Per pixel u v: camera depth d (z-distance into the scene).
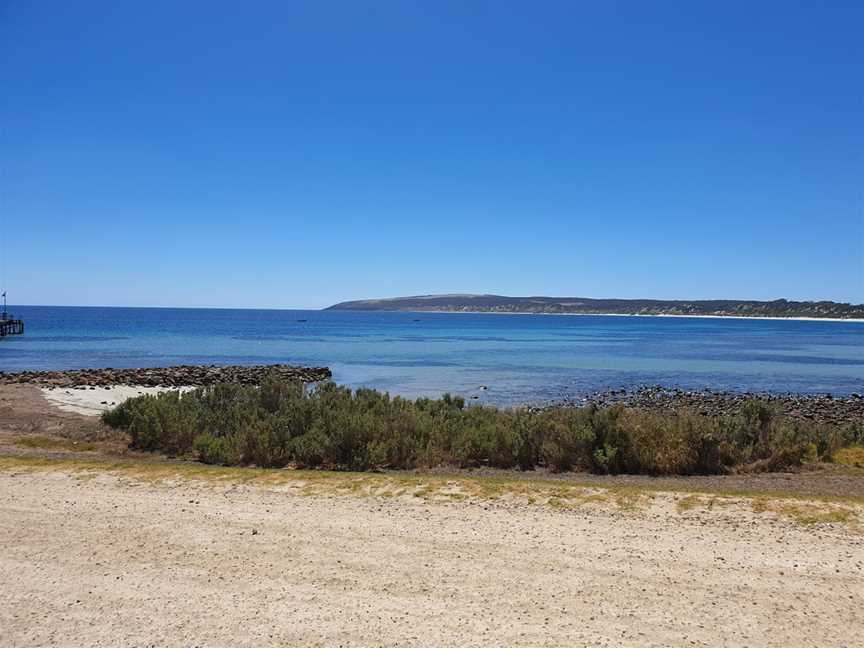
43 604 5.52
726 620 5.21
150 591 5.75
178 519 7.85
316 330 123.38
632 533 7.31
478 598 5.58
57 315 199.00
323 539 7.11
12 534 7.30
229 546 6.89
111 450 13.49
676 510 8.23
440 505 8.51
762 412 14.01
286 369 43.81
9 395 25.09
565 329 143.25
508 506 8.45
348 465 12.16
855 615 5.31
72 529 7.46
